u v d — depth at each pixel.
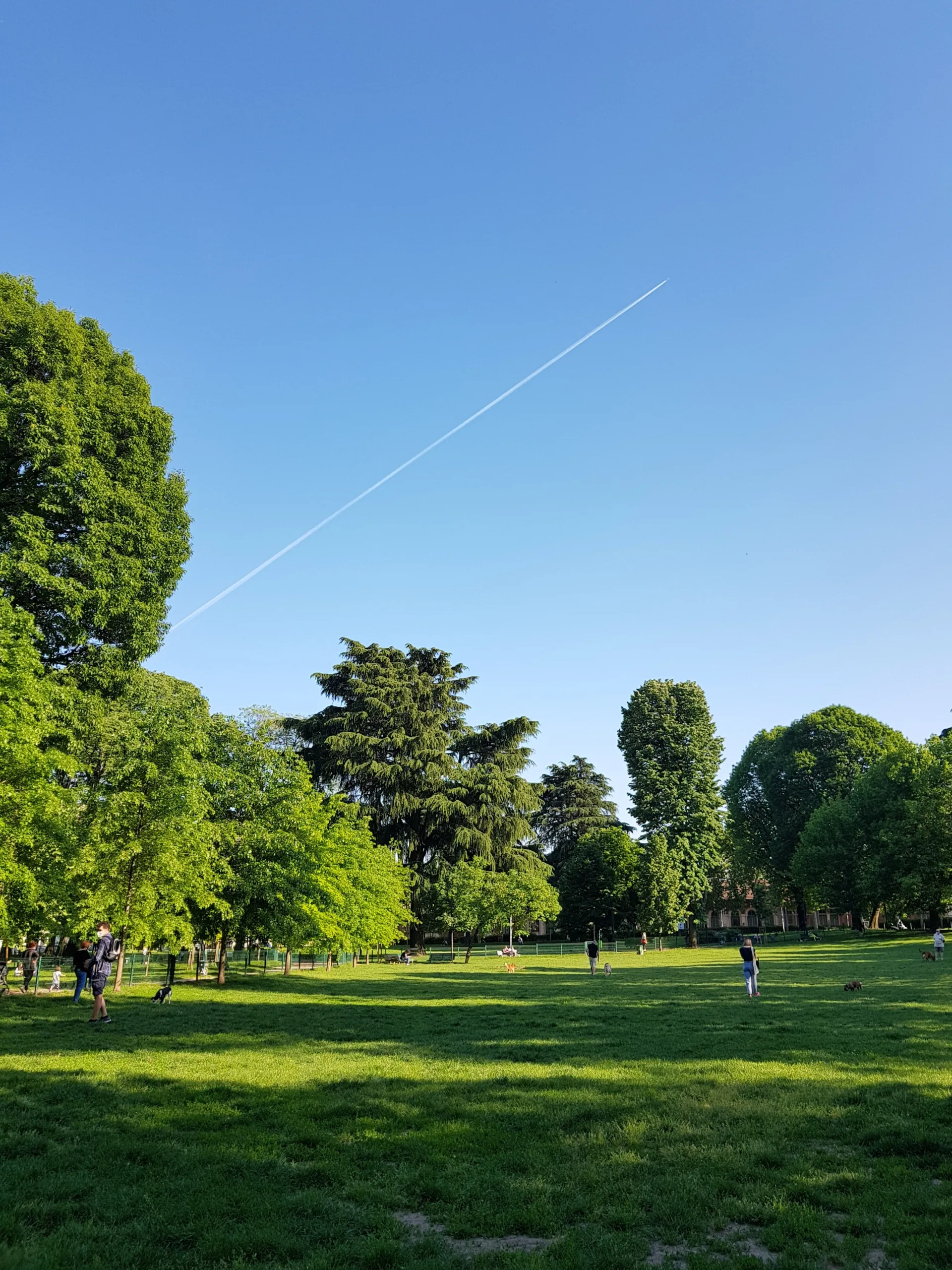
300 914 32.69
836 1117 9.62
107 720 32.53
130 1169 7.91
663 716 85.94
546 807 99.75
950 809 62.44
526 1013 21.89
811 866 77.12
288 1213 6.92
